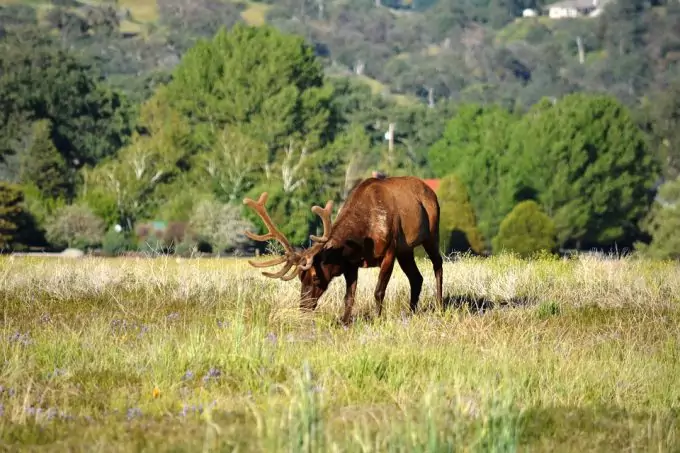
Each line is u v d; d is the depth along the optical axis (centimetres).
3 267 6694
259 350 4038
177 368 3825
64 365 3941
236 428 2998
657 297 6084
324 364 3894
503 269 7006
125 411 3288
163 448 2809
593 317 5597
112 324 4981
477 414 3067
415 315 5197
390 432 2883
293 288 5922
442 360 4003
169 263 6988
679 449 2934
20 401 3378
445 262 7525
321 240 4909
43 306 5634
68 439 2962
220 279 6253
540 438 3067
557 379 3803
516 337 4666
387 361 3894
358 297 5844
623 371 3950
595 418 3303
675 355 4475
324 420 3070
